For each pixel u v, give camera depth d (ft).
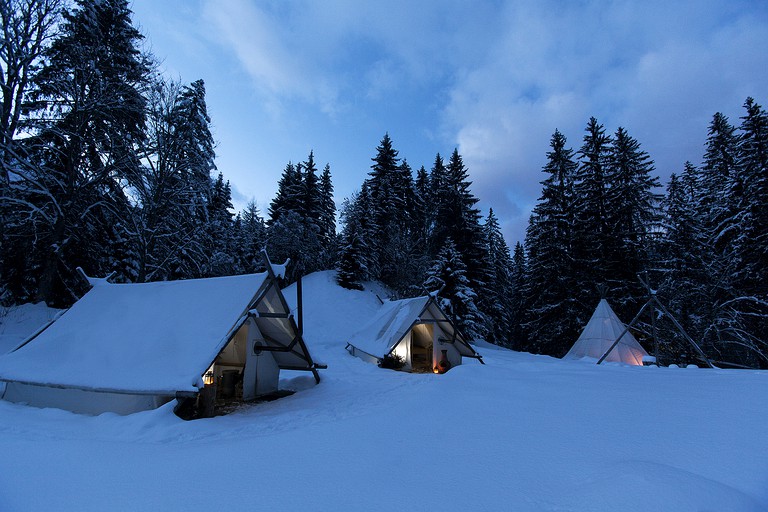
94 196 66.28
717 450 11.32
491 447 12.94
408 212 167.53
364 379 40.57
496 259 144.05
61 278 62.80
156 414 20.84
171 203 71.97
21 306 55.62
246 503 9.43
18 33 52.60
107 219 70.23
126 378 23.16
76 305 31.83
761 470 9.94
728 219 73.87
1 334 47.03
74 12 59.26
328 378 40.70
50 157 62.13
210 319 27.14
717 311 74.49
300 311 33.78
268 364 34.78
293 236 132.05
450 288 102.89
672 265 85.71
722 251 79.77
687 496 8.22
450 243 107.14
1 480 11.28
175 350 24.91
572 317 86.74
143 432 19.03
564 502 8.80
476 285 115.96
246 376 31.63
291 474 11.34
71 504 9.63
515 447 12.77
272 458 12.92
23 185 56.75
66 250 65.92
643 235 91.30
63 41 58.23
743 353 73.46
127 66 66.54
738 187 78.23
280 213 155.53
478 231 123.65
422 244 149.59
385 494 9.71
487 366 28.58
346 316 103.91
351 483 10.50
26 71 54.49
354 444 14.16
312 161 170.60
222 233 132.36
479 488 9.86
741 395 16.58
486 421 15.94
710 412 14.74
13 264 61.82
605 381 22.00
